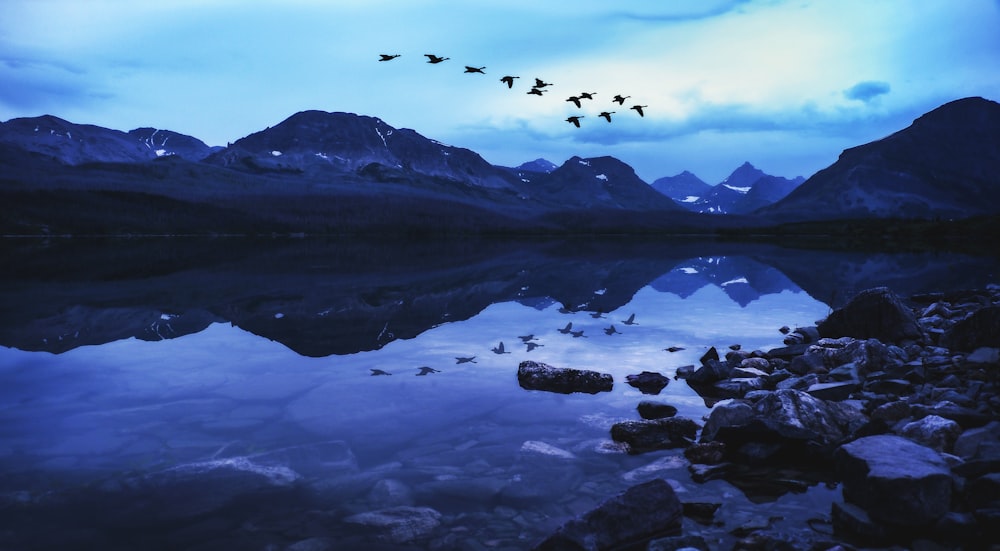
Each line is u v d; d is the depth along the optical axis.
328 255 66.38
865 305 13.73
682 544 5.24
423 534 5.54
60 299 22.92
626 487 6.62
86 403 9.55
